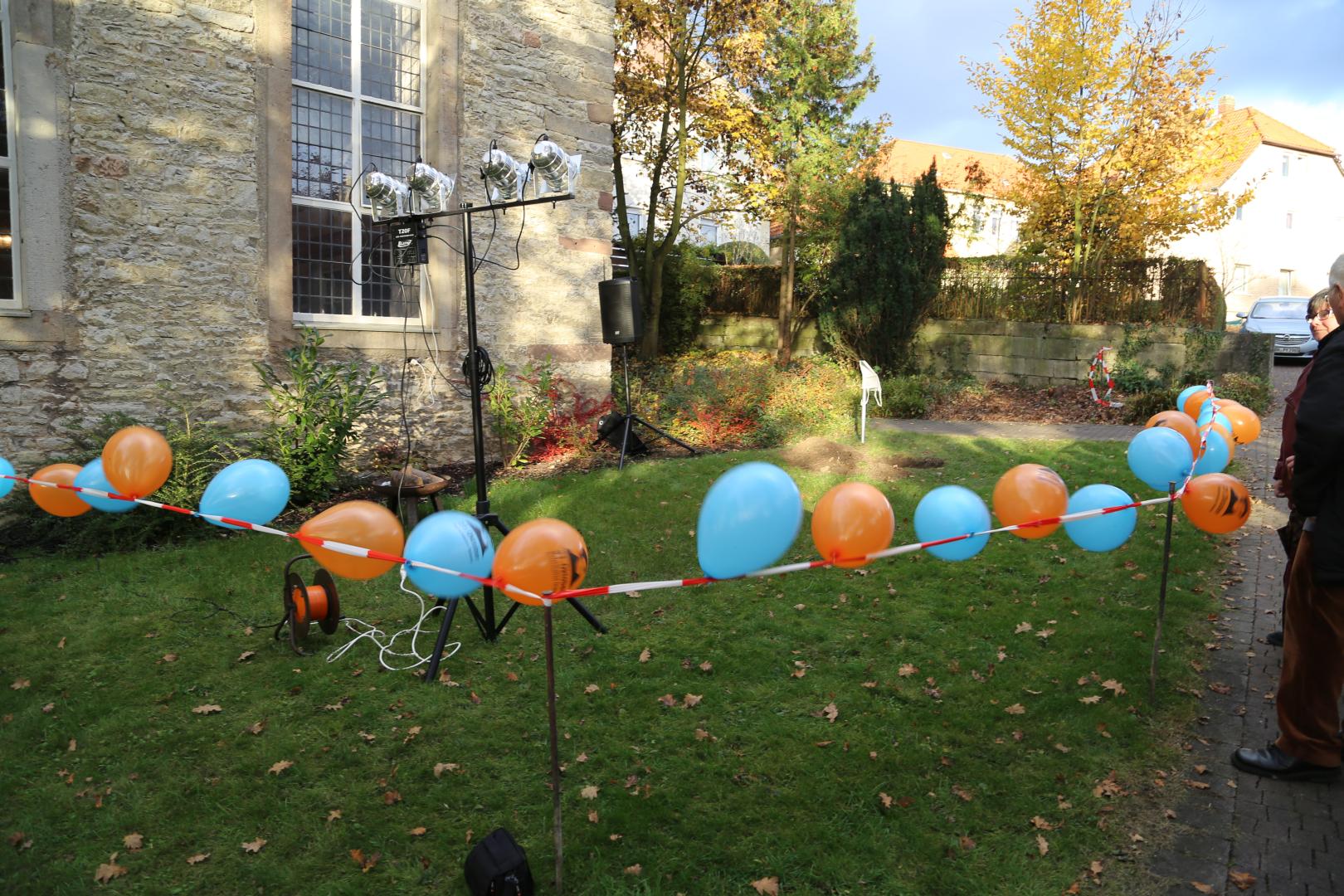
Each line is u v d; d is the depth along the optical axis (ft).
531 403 29.99
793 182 54.29
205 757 11.54
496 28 29.12
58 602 16.66
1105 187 47.24
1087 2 44.73
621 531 21.74
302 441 23.61
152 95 22.30
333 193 26.66
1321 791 10.64
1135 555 19.33
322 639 15.31
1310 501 9.93
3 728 12.17
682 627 16.03
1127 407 39.73
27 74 20.52
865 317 45.96
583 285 32.65
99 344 21.97
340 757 11.51
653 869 9.30
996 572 18.49
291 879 9.20
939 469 27.89
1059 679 13.65
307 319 26.13
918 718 12.48
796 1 53.31
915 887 9.07
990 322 49.19
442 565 9.25
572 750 11.73
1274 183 105.60
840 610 16.74
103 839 9.87
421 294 28.76
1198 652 14.55
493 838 8.96
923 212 46.03
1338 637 10.21
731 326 64.54
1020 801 10.49
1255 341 40.91
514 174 14.35
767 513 8.03
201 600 16.97
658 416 35.58
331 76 26.32
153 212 22.53
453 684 13.57
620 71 54.44
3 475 12.75
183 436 21.52
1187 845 9.68
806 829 9.96
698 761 11.46
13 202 20.70
